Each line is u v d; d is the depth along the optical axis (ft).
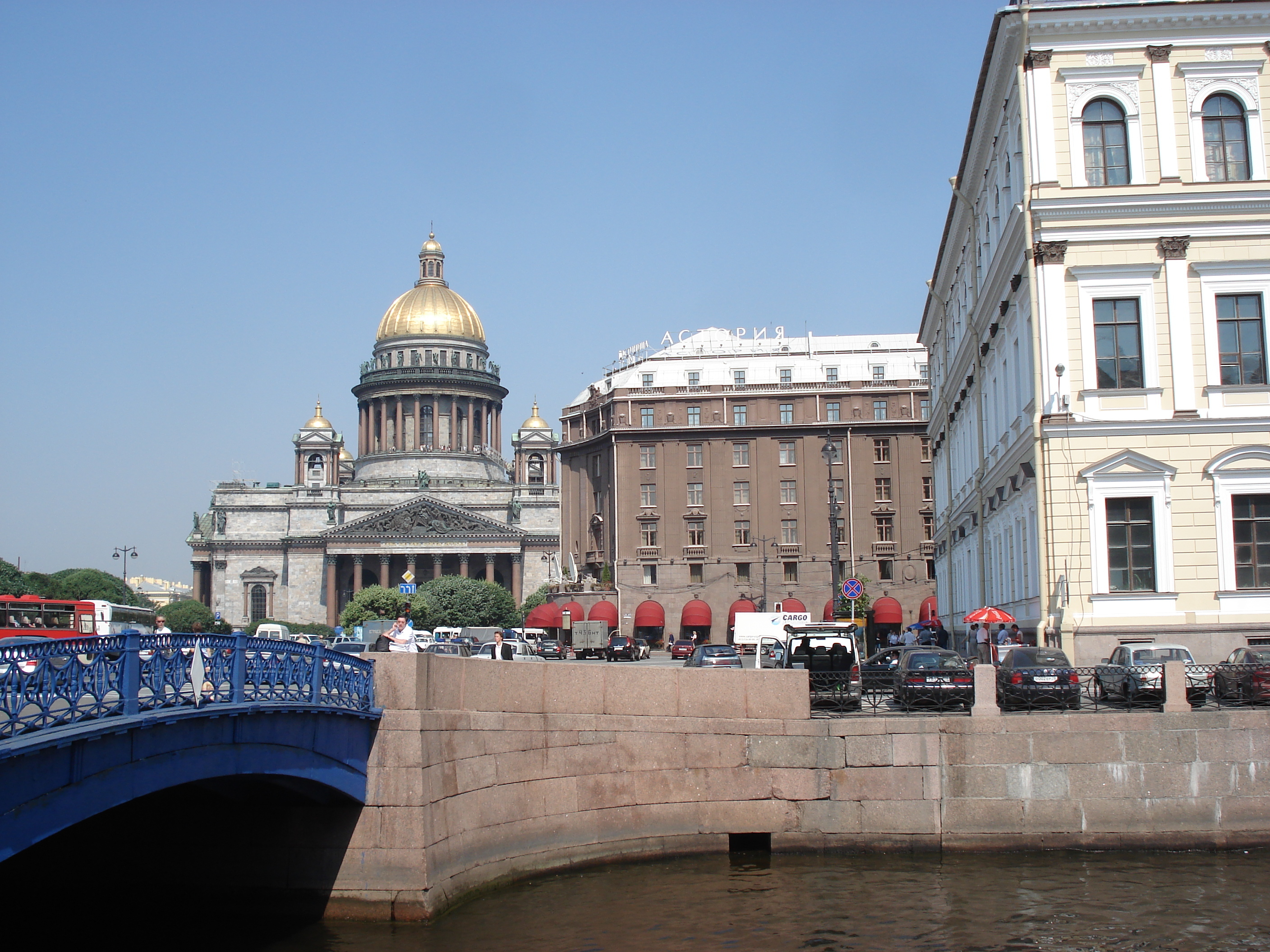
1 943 75.05
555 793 93.71
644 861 96.17
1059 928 77.30
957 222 181.88
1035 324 126.62
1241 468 123.34
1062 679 102.12
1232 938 75.05
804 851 97.66
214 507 635.66
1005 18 130.93
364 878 79.41
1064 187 128.16
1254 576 122.42
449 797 84.23
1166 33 129.29
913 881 88.79
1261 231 126.21
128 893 83.10
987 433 167.84
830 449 201.87
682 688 99.30
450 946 74.33
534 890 87.25
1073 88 129.49
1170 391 125.08
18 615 185.47
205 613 526.57
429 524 596.29
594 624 310.86
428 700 82.58
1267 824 96.17
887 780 97.76
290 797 81.20
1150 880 87.51
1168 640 120.98
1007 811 96.63
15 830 50.98
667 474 367.04
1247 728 96.94
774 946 74.59
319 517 628.69
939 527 239.50
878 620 338.95
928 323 241.14
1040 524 124.16
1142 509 124.16
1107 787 96.63
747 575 361.30
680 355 383.86
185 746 61.77
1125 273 126.62
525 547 613.11
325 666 74.64
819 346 388.57
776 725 99.19
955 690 103.76
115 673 56.59
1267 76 128.88
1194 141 128.26
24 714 52.34
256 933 77.25
